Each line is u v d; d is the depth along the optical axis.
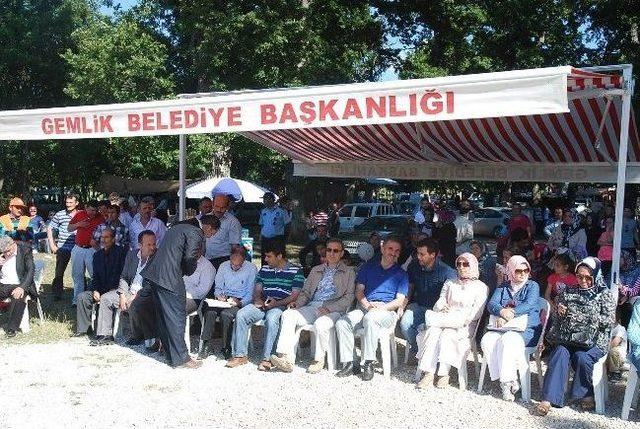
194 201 32.47
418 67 22.38
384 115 6.45
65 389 6.53
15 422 5.60
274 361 7.20
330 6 22.77
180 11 20.98
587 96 6.69
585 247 11.81
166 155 22.55
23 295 8.83
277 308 7.52
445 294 7.12
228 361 7.50
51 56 30.55
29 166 35.31
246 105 7.16
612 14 21.55
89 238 10.45
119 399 6.25
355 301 8.19
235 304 7.82
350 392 6.58
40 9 31.08
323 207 27.34
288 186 23.39
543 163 10.41
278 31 19.75
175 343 7.35
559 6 21.73
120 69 21.06
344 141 10.73
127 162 33.44
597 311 6.20
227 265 8.09
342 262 7.84
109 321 8.38
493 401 6.38
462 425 5.68
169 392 6.49
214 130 7.36
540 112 5.76
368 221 18.95
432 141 10.11
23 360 7.59
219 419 5.75
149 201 10.26
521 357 6.42
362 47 24.58
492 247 23.81
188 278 8.06
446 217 12.55
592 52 22.41
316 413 5.93
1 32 29.31
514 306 6.70
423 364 6.77
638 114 19.25
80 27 28.34
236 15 19.42
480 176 10.95
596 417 5.95
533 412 6.05
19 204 11.51
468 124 9.35
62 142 31.12
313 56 20.61
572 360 6.26
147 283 7.95
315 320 7.46
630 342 5.94
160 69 21.95
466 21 22.48
